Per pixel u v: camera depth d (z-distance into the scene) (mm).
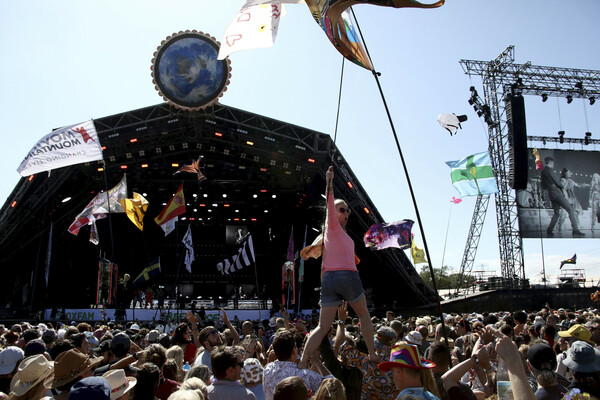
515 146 32969
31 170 16047
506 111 35750
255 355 8617
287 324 9500
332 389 3609
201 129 36375
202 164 40625
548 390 4980
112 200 23109
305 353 4613
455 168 19281
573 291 37594
